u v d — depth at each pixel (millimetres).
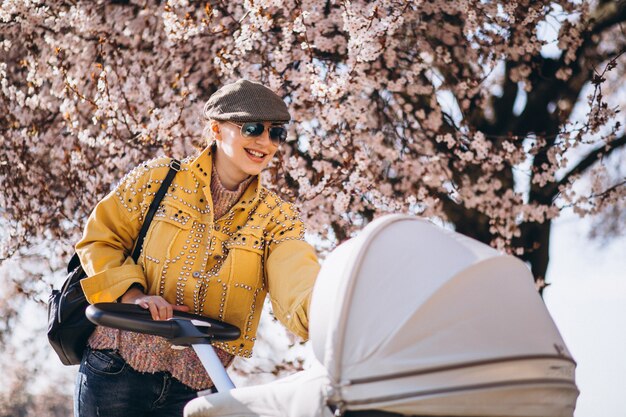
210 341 2592
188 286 2787
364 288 1953
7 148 6777
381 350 1876
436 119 6957
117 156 6461
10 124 6793
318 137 6391
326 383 1938
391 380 1863
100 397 2807
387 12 6254
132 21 6699
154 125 6184
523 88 7238
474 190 7016
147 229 2842
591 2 7504
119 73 6570
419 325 1875
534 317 1962
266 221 2873
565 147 6891
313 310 2047
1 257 6965
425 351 1856
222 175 2906
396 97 6996
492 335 1878
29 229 6816
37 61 6633
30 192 6762
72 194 6652
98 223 2873
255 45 6434
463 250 1983
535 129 7355
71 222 6688
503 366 1857
